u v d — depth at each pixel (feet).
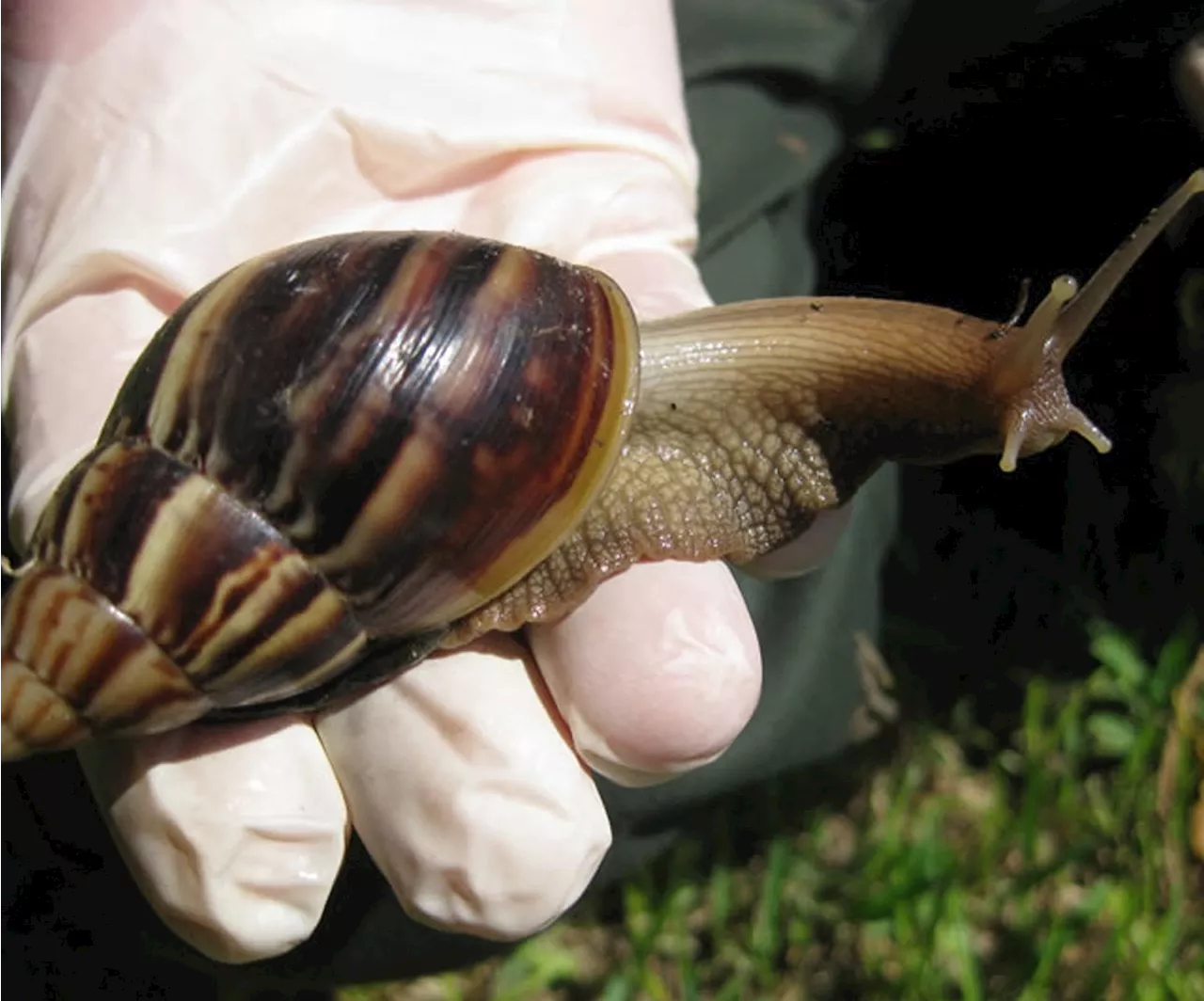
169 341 0.46
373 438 0.45
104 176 0.55
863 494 0.71
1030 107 0.84
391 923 0.62
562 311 0.48
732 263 0.70
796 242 0.75
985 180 0.85
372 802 0.48
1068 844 0.71
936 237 0.85
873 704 0.74
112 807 0.47
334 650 0.47
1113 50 0.82
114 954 0.70
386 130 0.58
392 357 0.45
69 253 0.54
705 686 0.49
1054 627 0.78
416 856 0.48
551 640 0.50
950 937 0.68
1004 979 0.68
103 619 0.44
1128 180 0.83
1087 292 0.53
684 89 0.72
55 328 0.54
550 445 0.47
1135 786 0.71
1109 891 0.69
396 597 0.47
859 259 0.85
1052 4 0.78
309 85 0.57
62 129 0.57
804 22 0.74
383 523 0.45
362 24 0.59
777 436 0.55
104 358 0.54
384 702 0.49
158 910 0.48
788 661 0.67
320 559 0.45
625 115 0.62
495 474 0.46
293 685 0.47
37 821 0.67
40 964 0.70
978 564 0.81
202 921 0.47
